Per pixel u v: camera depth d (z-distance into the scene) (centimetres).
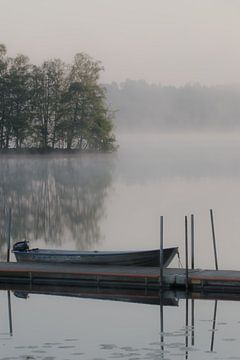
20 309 3547
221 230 6009
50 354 2786
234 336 3031
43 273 4059
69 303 3659
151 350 2833
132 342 2947
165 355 2780
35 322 3303
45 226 6512
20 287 4025
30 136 15062
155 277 3884
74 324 3259
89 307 3572
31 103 14938
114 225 6500
